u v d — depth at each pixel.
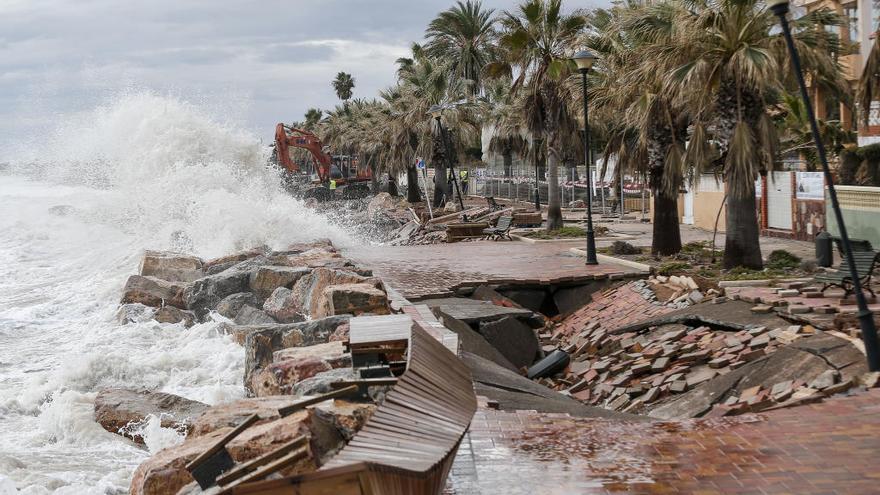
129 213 30.84
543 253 27.02
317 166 83.31
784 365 11.64
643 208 39.34
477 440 8.14
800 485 6.77
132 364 11.99
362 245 33.38
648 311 17.42
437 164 60.38
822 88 19.92
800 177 25.77
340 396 6.19
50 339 15.12
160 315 16.44
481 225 35.81
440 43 61.53
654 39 20.69
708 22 18.73
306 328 11.12
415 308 15.76
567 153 41.62
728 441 8.05
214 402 10.82
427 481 4.12
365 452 4.28
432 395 5.28
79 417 9.23
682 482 6.89
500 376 11.95
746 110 18.97
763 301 15.07
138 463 8.17
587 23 33.72
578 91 28.05
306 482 3.99
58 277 23.23
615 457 7.58
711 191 31.89
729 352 13.31
